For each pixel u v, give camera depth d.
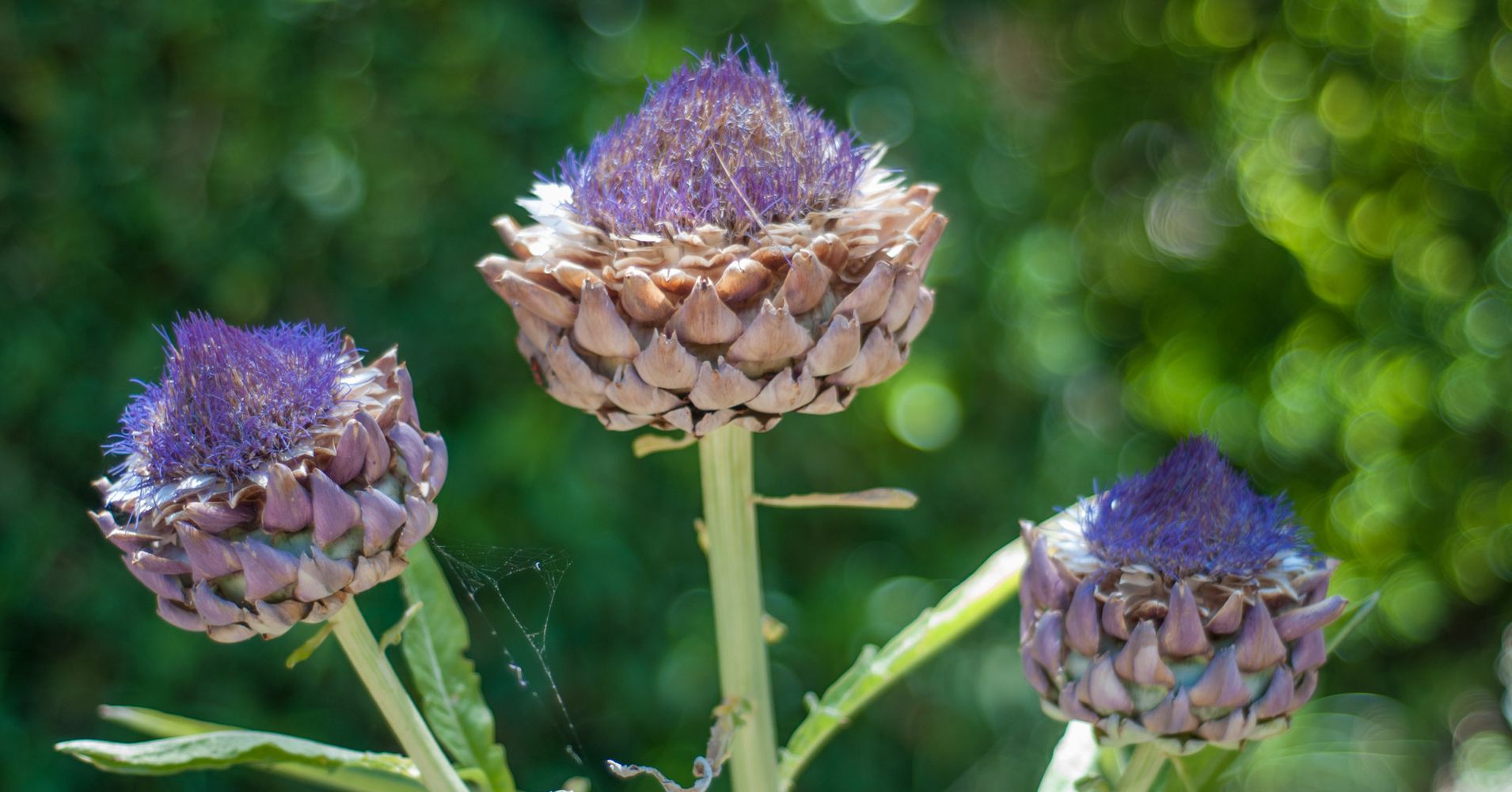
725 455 1.09
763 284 1.04
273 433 1.02
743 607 1.10
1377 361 2.61
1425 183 2.58
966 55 2.10
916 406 1.80
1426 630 2.64
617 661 1.67
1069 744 1.14
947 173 1.79
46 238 1.52
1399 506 2.62
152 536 1.03
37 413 1.52
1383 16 2.53
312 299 1.59
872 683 1.12
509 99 1.62
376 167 1.59
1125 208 2.58
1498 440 2.62
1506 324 2.58
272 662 1.56
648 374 1.04
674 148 1.05
